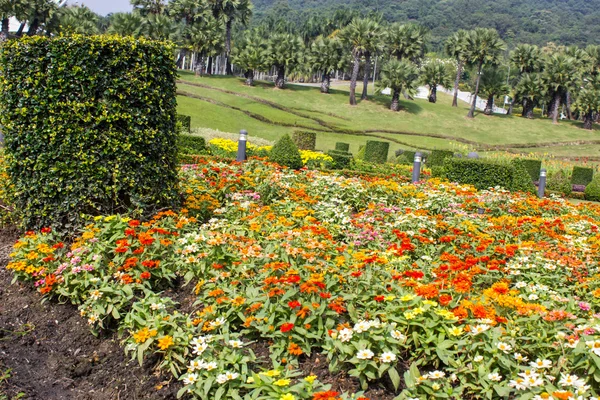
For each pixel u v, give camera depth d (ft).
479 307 10.53
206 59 211.82
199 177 24.93
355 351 10.28
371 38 172.04
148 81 18.08
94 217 16.20
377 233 18.40
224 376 9.52
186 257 14.20
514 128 172.96
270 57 179.32
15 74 16.94
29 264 13.83
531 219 22.89
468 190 31.99
